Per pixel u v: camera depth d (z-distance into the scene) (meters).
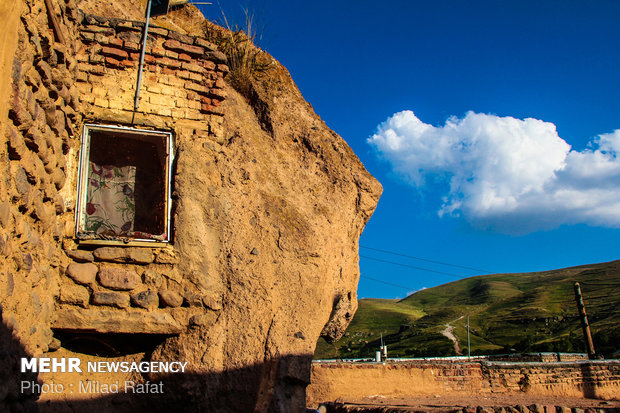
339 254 6.27
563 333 70.50
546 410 12.02
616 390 18.81
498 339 75.88
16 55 3.39
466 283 162.00
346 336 87.81
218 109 5.72
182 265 5.00
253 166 5.83
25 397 3.75
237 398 4.83
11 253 3.39
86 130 5.17
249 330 5.05
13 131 3.33
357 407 12.41
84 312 4.59
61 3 4.46
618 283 101.94
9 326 3.34
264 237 5.51
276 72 7.08
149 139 5.47
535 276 152.00
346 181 6.55
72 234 4.84
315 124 6.80
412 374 15.80
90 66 5.25
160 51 5.57
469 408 11.44
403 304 149.00
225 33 7.14
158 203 5.36
